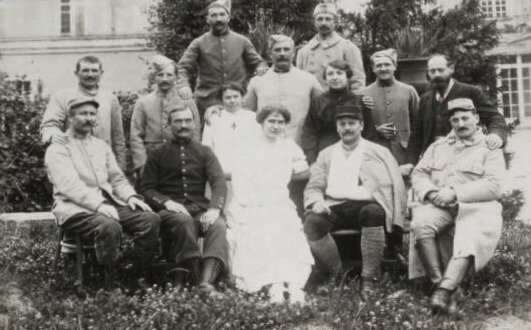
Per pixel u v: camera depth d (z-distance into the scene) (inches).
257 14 573.6
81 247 228.1
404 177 274.5
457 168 237.3
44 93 772.6
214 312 202.4
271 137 256.7
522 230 350.9
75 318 198.4
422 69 378.3
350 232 242.4
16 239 289.0
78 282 225.3
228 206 252.4
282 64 288.7
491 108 269.1
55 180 227.3
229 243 242.5
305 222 244.5
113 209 223.1
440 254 236.1
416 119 278.2
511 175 639.1
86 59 257.3
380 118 300.7
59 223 226.1
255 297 214.8
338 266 243.1
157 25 633.6
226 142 270.8
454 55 504.7
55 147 231.5
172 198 243.4
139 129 289.0
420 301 219.6
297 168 257.8
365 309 207.0
